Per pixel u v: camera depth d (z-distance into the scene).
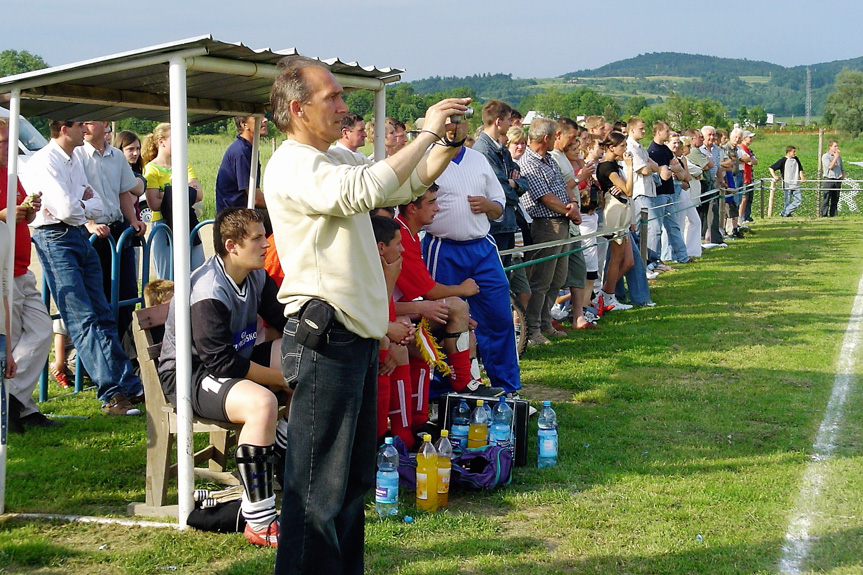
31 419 5.78
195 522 4.11
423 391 5.30
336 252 3.06
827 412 6.11
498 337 6.19
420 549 3.89
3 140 5.05
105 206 6.64
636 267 10.43
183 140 4.00
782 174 21.84
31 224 5.96
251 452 3.91
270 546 3.95
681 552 3.86
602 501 4.48
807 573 3.67
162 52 3.92
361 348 3.15
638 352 7.99
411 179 3.08
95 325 6.07
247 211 4.18
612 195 9.93
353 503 3.34
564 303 9.62
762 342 8.45
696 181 14.48
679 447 5.36
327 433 3.12
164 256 8.02
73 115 5.20
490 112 7.20
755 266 13.45
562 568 3.72
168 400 4.33
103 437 5.61
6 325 4.34
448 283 6.08
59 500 4.53
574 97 96.56
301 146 3.06
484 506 4.45
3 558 3.76
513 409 5.02
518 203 7.64
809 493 4.58
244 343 4.40
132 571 3.70
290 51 4.14
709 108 79.06
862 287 11.60
